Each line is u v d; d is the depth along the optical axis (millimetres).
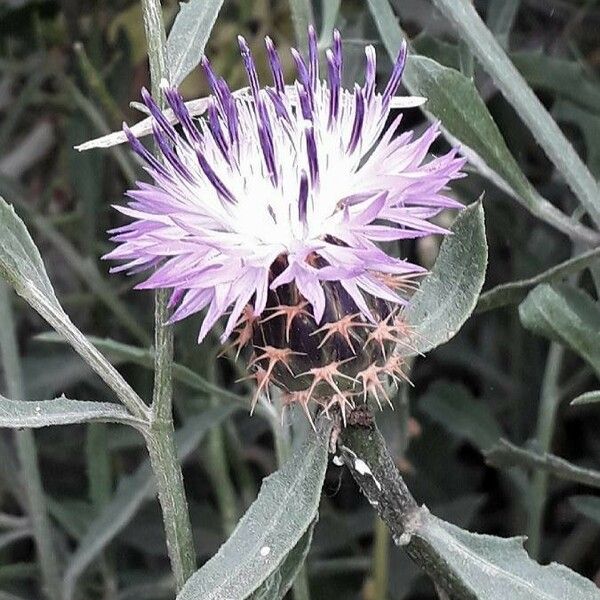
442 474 154
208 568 69
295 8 105
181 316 69
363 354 73
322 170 72
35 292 77
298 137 72
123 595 140
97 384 156
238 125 73
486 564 77
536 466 96
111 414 78
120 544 157
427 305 78
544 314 88
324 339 71
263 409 104
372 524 145
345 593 149
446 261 78
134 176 141
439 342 77
